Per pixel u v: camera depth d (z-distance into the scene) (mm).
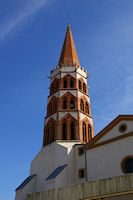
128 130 28531
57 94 45344
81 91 46375
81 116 42156
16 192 36312
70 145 37812
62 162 35094
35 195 22000
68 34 57625
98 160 30609
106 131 31250
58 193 20531
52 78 50281
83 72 50500
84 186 19469
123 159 27391
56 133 39812
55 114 42438
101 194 18359
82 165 33062
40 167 39000
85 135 41094
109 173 28266
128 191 17375
